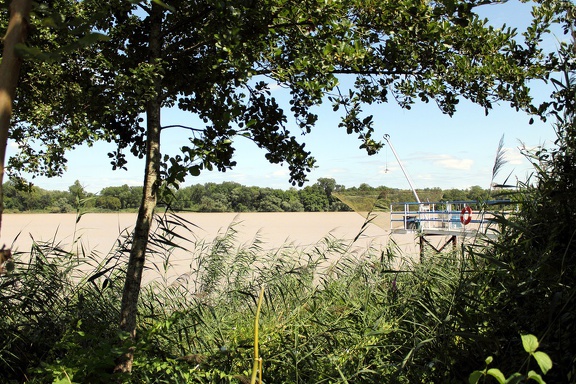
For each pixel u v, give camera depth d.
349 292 6.75
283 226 35.19
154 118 4.16
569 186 3.97
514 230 4.36
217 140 3.88
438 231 9.78
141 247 4.09
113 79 4.55
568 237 3.88
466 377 3.90
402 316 4.96
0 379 4.66
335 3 3.79
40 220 44.06
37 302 5.15
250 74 3.85
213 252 7.57
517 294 3.84
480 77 4.53
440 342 4.21
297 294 6.89
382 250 7.50
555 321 3.50
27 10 1.37
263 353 5.11
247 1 3.54
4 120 1.25
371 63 4.30
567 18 4.54
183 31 4.61
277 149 4.64
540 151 4.34
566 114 4.15
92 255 6.37
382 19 4.10
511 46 4.62
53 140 8.27
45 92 6.06
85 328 4.62
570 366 3.20
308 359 4.90
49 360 4.63
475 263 4.58
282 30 4.20
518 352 3.68
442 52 4.45
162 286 7.25
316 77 4.11
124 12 4.46
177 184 3.78
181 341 5.13
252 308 6.72
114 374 3.71
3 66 1.29
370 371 4.41
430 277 5.76
